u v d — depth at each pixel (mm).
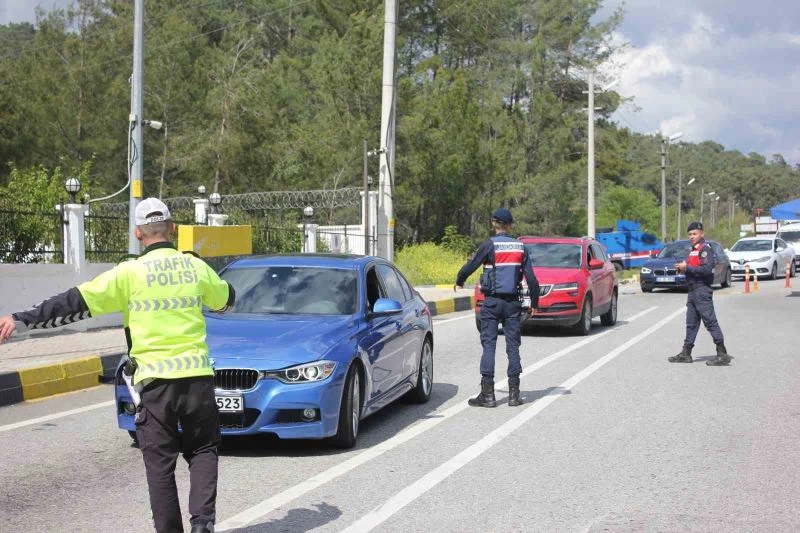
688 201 124562
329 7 46719
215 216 20266
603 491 6547
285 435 7355
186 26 41844
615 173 66812
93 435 8664
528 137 48344
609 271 18953
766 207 133000
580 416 9344
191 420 4965
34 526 5793
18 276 14633
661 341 16062
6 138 34625
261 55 50812
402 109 36750
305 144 38000
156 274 4930
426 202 39094
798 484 6711
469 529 5676
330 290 8898
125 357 7734
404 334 9445
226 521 5867
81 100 38062
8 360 12109
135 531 5684
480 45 54938
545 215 48312
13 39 66125
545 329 18344
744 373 12164
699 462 7383
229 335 7801
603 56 58000
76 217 15883
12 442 8352
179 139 38500
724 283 31703
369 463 7418
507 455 7664
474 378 12117
